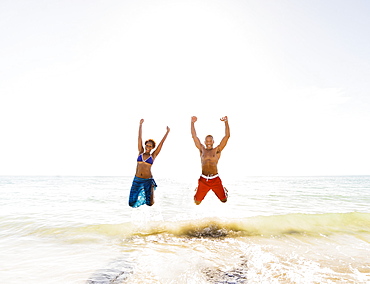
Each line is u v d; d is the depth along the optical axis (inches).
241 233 225.9
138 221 264.2
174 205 389.4
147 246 189.3
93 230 233.8
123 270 142.9
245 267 146.0
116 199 505.4
